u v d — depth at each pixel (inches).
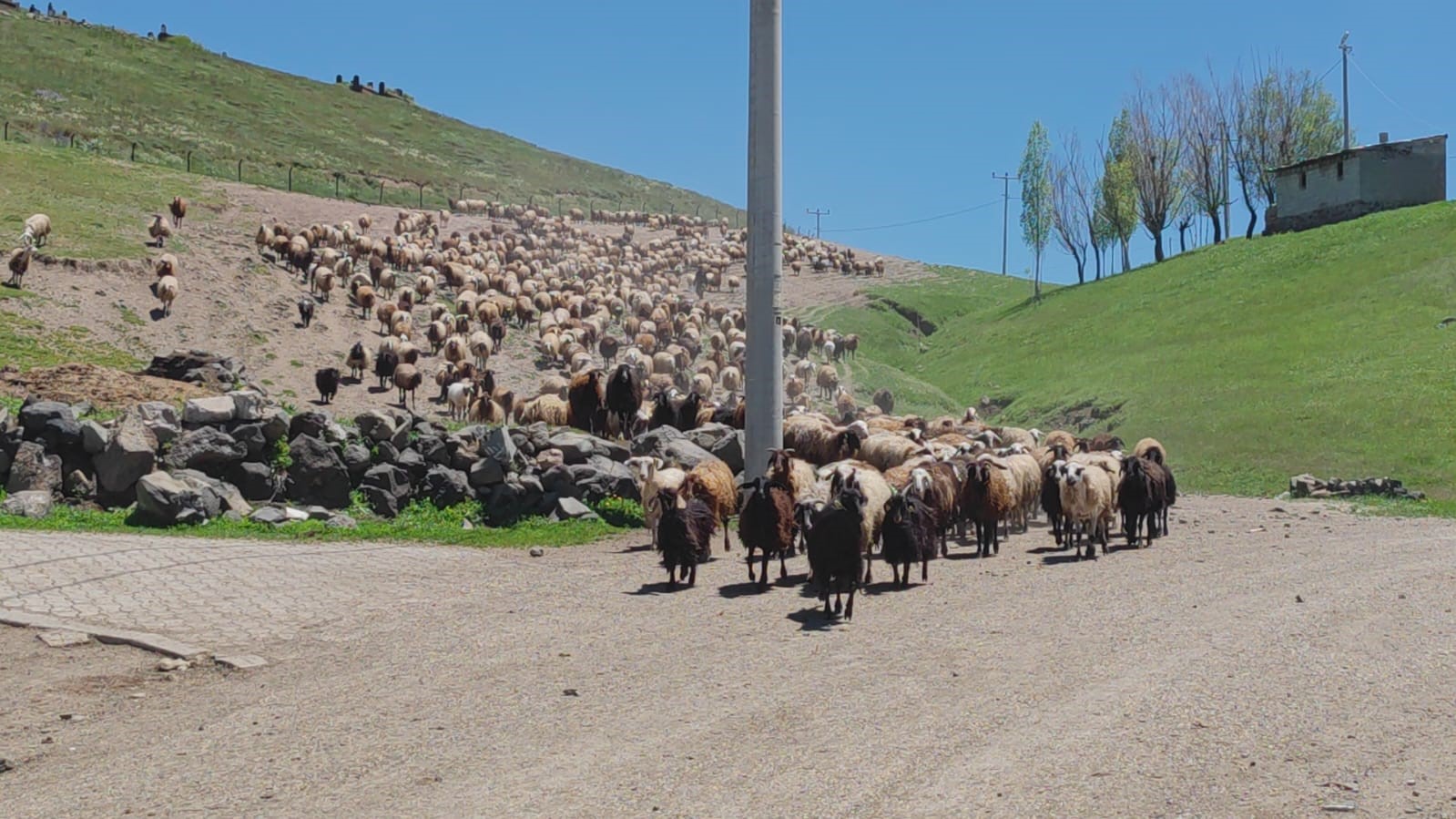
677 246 3415.4
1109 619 445.4
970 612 460.4
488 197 4503.0
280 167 3838.6
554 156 6161.4
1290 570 577.0
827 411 1695.4
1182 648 390.9
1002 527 745.0
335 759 281.7
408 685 350.0
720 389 1743.4
